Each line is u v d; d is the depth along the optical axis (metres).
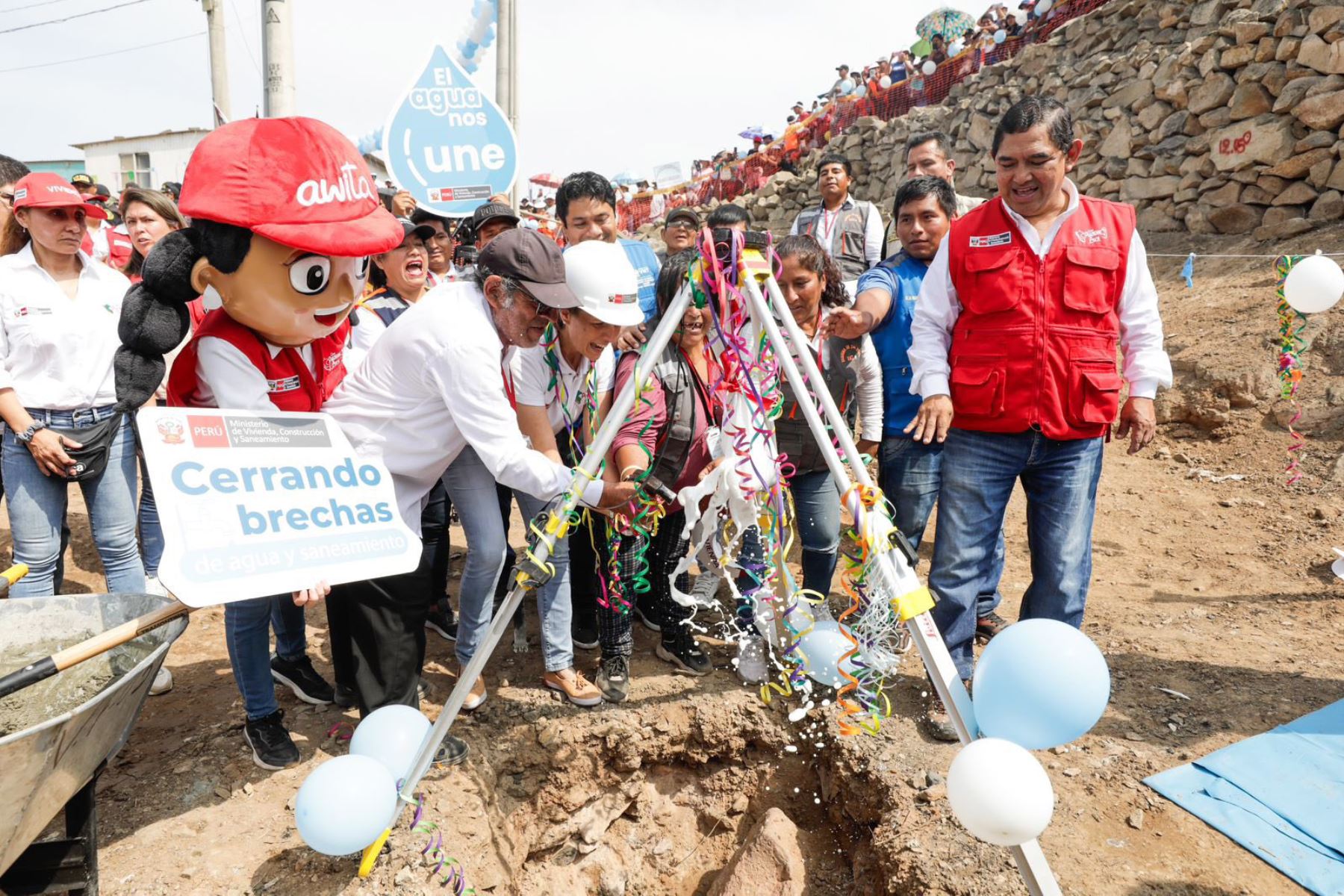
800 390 2.30
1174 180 8.48
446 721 2.38
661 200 20.17
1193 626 3.73
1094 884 2.34
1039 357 2.76
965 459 2.95
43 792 1.90
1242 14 7.77
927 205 3.31
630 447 2.99
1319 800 2.56
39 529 3.29
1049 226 2.78
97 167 26.36
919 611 2.19
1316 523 4.66
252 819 2.66
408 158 4.82
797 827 3.34
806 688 2.89
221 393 2.37
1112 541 4.79
